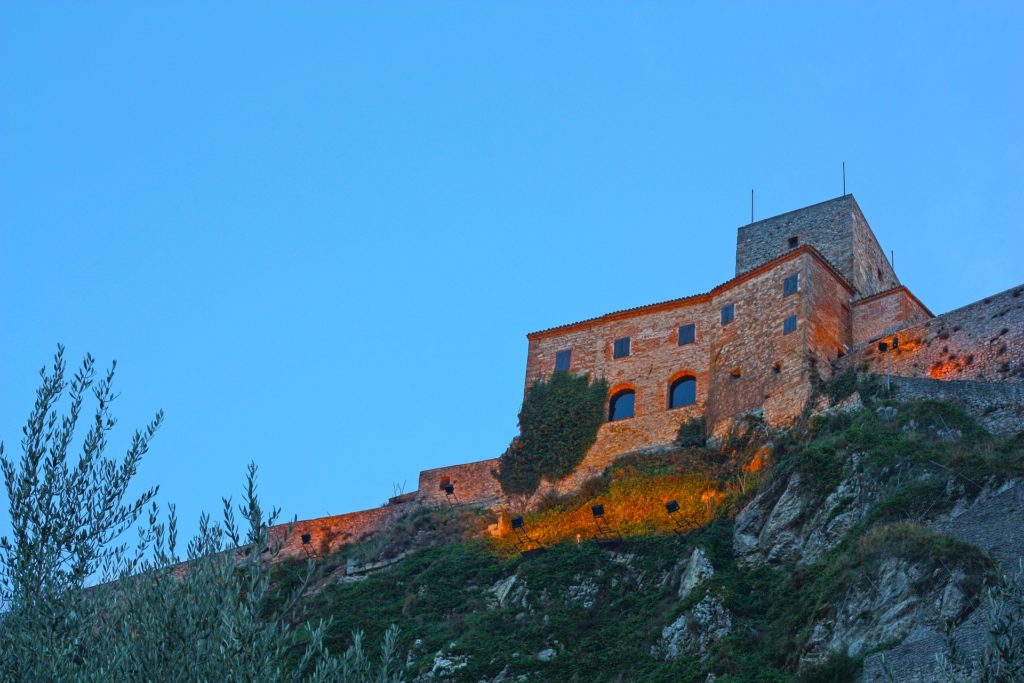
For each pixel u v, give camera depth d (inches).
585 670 2923.2
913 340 3646.7
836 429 3432.6
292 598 1697.8
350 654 1667.1
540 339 4377.5
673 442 3885.3
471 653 3097.9
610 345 4220.0
